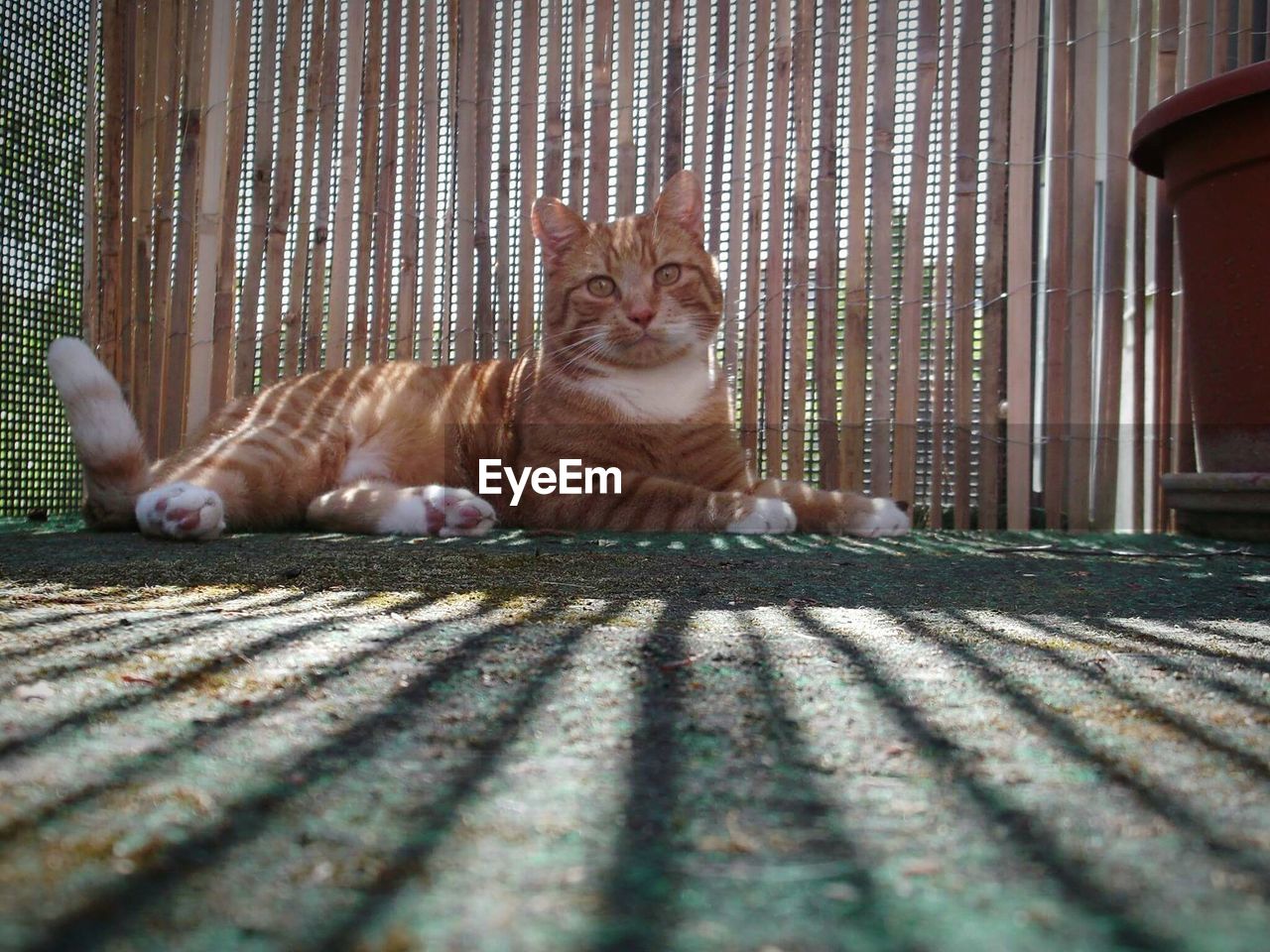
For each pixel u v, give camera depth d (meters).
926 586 1.72
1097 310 3.54
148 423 3.87
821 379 3.51
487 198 3.68
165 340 3.87
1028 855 0.53
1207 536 2.95
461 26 3.64
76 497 3.81
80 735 0.75
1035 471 3.56
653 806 0.60
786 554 2.29
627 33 3.58
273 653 1.06
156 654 1.04
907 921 0.45
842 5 3.48
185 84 3.83
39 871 0.50
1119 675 0.99
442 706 0.85
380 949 0.42
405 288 3.73
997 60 3.38
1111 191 3.40
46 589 1.56
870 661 1.05
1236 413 2.81
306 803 0.60
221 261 3.81
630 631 1.22
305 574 1.76
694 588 1.65
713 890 0.48
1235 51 3.39
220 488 2.86
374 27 3.69
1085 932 0.44
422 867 0.51
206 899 0.47
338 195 3.77
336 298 3.78
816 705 0.86
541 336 3.55
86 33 3.88
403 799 0.61
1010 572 1.96
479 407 3.46
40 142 3.68
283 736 0.75
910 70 3.46
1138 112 3.40
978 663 1.04
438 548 2.34
